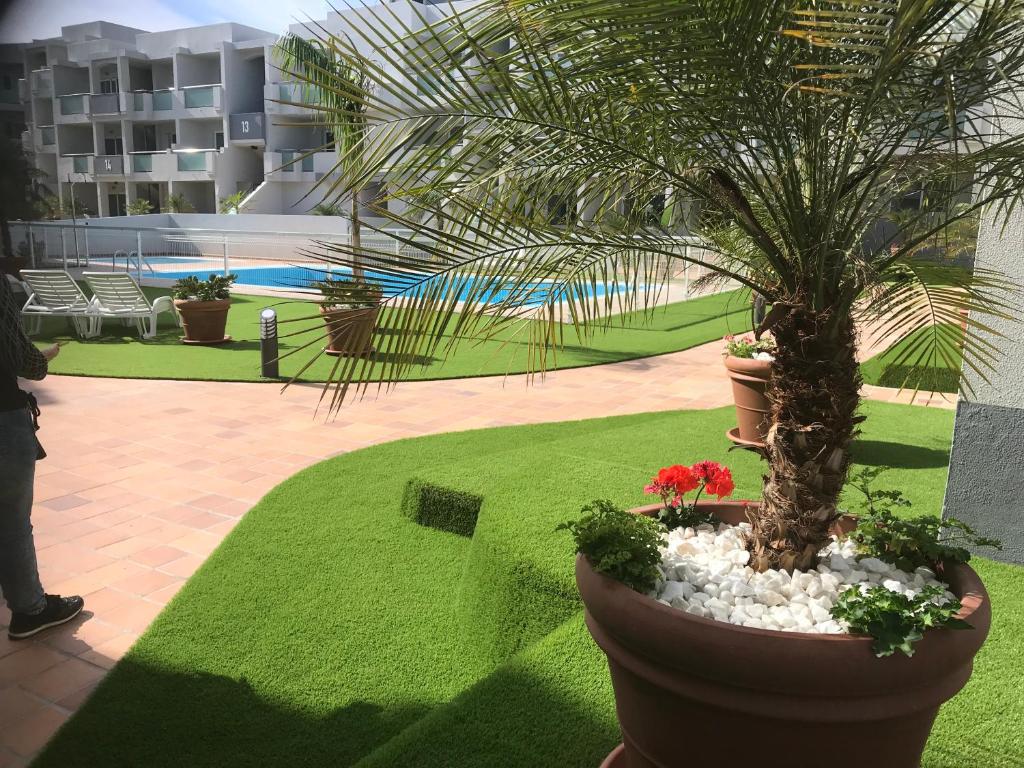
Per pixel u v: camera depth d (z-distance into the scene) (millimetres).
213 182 35531
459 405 8125
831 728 1750
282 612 3756
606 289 2381
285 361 10203
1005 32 2008
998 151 2131
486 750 2336
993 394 3541
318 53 7430
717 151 2250
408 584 4066
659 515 2727
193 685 3154
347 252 1975
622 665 1932
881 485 4742
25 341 3193
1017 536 3561
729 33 1798
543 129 2037
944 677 1784
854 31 1595
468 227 2070
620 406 8148
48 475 5762
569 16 1747
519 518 3889
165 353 10711
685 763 1938
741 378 5668
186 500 5289
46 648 3461
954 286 2428
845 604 1856
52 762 2682
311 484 5539
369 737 2846
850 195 2246
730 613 2074
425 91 1871
